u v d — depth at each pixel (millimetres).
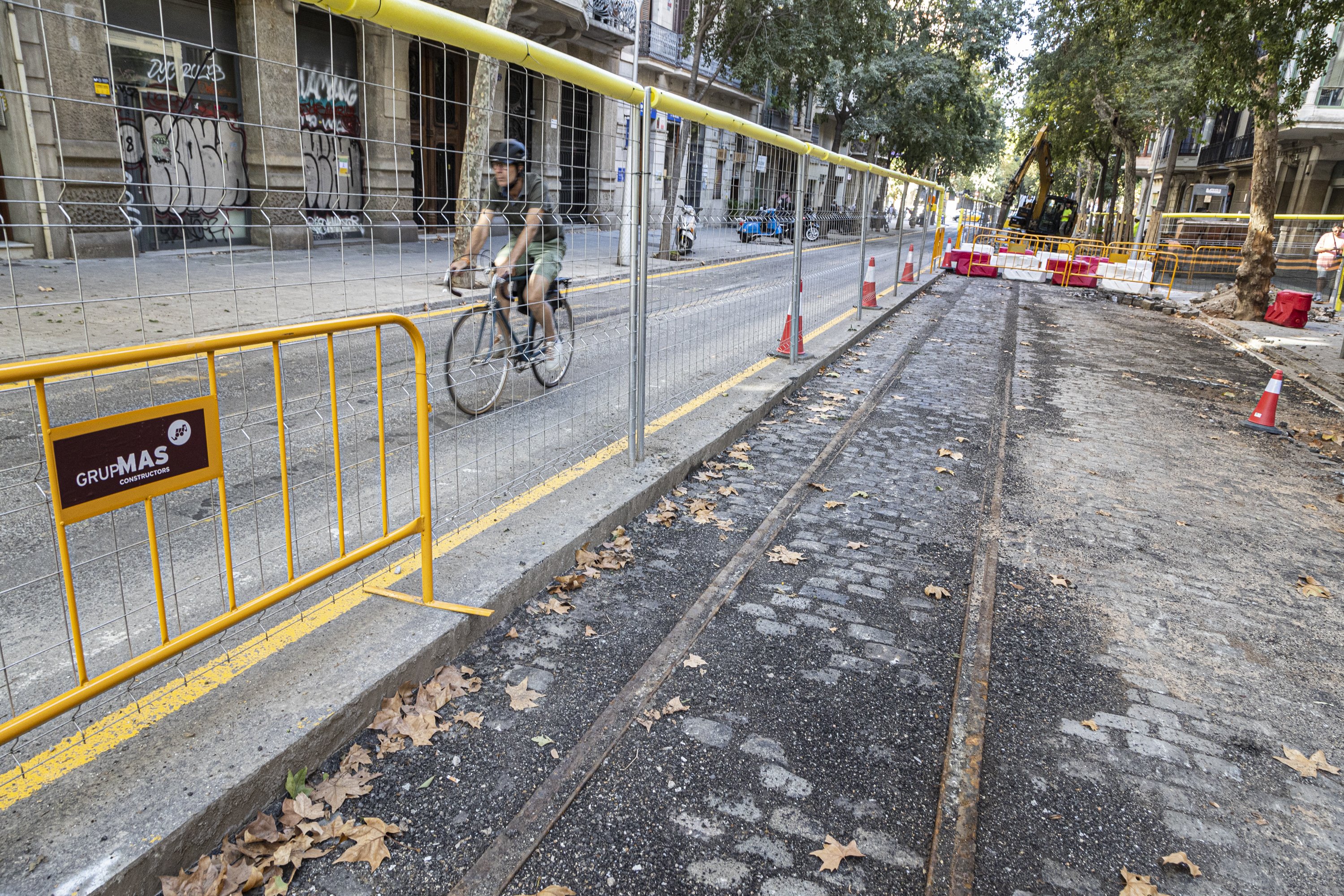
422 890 2068
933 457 5996
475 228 4980
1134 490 5598
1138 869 2293
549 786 2441
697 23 20000
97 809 2031
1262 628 3744
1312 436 7395
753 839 2314
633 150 4363
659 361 7582
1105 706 3068
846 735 2799
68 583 1990
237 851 2104
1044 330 13062
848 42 22078
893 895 2154
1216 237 23438
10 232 2473
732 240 7129
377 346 2783
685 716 2842
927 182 16453
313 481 4438
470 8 17781
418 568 3451
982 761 2699
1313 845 2422
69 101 2459
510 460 4957
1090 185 48219
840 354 9461
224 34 12695
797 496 5008
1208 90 13000
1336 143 28422
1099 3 16844
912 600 3799
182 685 2553
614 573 3863
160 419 2141
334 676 2648
